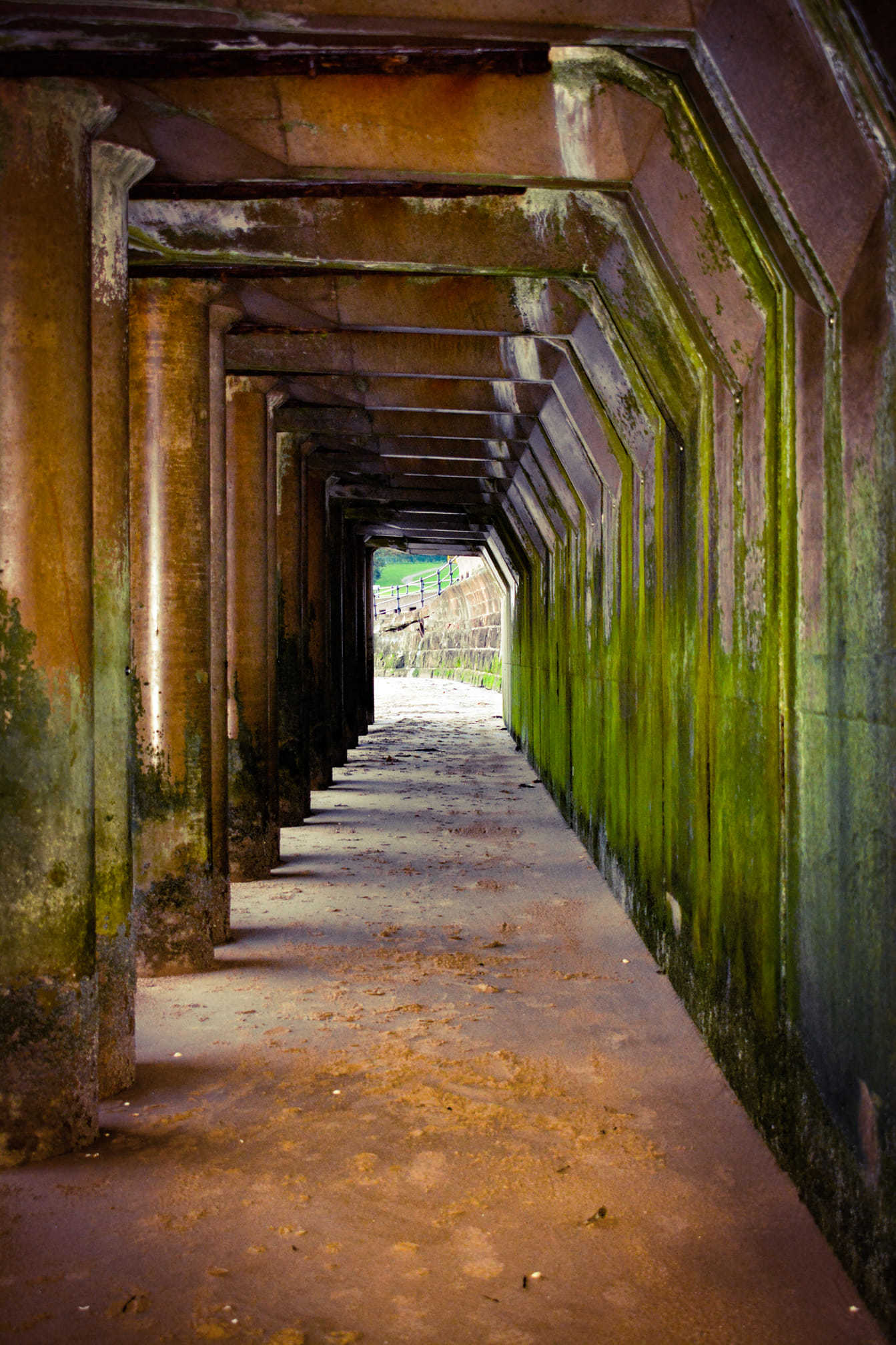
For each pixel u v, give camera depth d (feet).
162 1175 11.71
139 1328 8.97
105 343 14.52
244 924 22.98
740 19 9.57
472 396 29.17
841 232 9.27
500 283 21.08
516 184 14.15
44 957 12.23
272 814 28.73
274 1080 14.30
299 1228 10.57
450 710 92.38
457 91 13.46
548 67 12.41
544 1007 17.28
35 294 12.43
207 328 20.53
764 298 11.85
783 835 11.61
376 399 29.35
